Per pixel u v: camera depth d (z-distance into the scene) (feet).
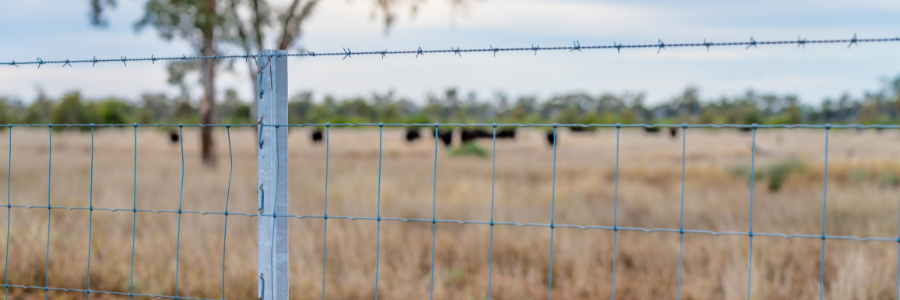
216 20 46.68
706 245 18.19
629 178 41.91
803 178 36.86
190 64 49.26
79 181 33.06
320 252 18.07
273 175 8.29
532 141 127.03
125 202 27.12
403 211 26.37
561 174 43.65
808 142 97.86
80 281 15.46
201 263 16.49
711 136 149.07
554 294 15.29
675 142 104.73
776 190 34.60
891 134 149.38
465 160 55.72
